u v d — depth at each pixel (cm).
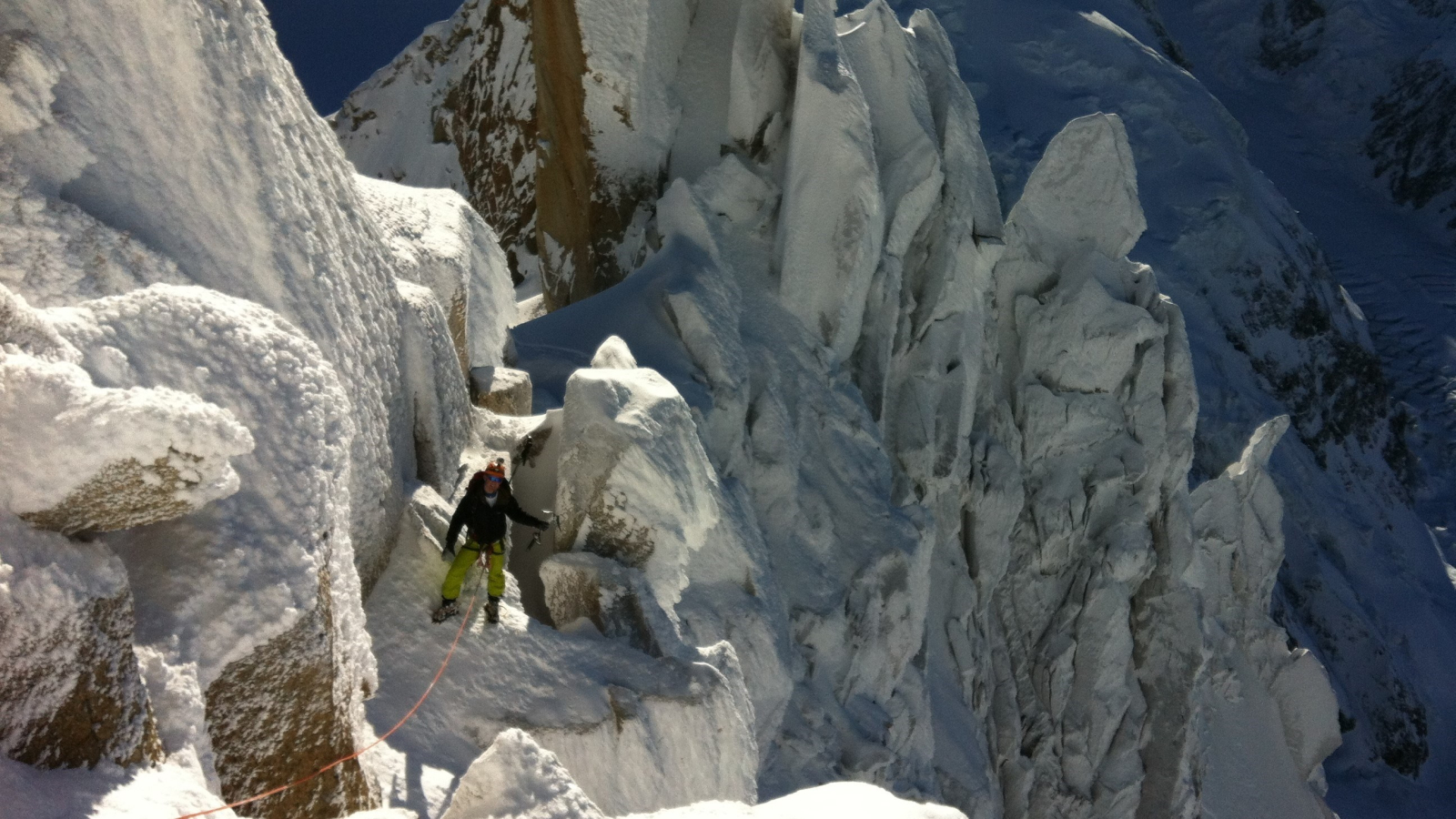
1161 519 2012
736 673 949
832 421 1528
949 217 1730
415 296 934
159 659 452
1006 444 1972
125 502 429
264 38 711
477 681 755
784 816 555
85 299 573
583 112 1758
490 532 767
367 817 488
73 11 602
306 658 519
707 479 1023
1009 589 1973
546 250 1905
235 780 494
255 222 663
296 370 559
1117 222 2048
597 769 768
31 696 386
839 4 4931
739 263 1584
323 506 548
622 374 1012
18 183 567
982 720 1802
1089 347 1972
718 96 1803
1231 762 2214
